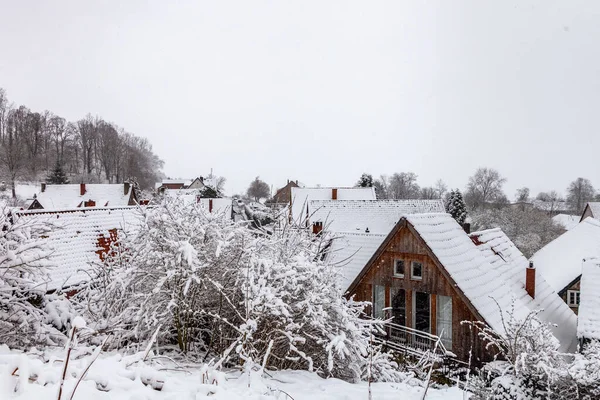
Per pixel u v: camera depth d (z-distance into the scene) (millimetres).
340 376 7977
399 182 95562
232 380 5746
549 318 17359
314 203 34250
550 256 28141
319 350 7785
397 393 6488
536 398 6438
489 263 17656
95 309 7945
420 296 16031
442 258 15070
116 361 4402
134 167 84188
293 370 7250
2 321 6590
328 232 10750
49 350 6500
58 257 13805
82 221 15914
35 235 8289
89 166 85062
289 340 7266
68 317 7762
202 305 7582
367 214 32625
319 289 7684
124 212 17562
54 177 62688
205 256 7363
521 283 18672
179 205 8242
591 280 15984
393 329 16125
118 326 6520
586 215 54312
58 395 2844
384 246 16359
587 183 96125
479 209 64562
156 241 7438
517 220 49406
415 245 15828
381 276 16562
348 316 7855
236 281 7148
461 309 14680
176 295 7047
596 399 6176
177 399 3977
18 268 6812
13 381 3238
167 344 7746
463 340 14508
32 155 76188
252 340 6887
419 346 15539
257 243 8289
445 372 13859
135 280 7418
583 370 6348
